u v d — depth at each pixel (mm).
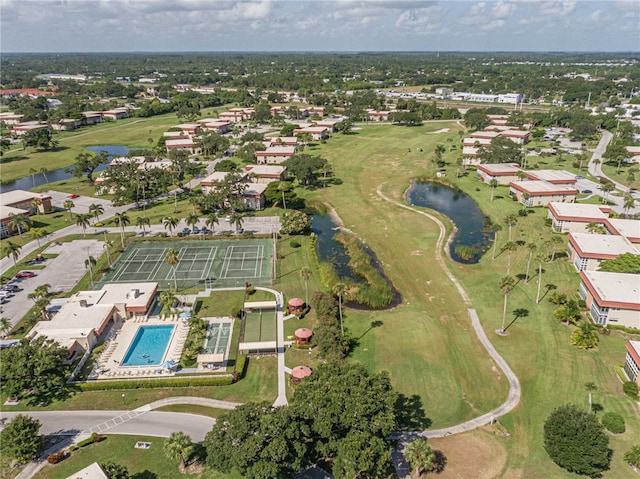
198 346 94625
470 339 95938
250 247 142500
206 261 133375
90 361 90938
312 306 109188
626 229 134250
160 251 139875
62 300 111875
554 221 149750
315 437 64688
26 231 154500
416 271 126625
